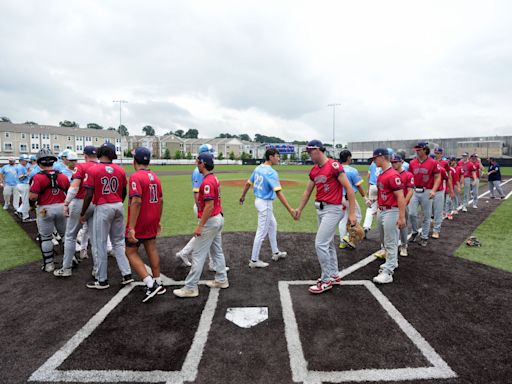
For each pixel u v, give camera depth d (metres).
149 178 3.95
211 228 3.95
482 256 5.65
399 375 2.57
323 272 4.13
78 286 4.45
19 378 2.57
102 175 4.15
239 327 3.33
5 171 10.82
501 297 4.01
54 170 4.96
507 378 2.54
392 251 4.46
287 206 4.84
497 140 59.41
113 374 2.61
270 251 6.01
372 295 4.08
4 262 5.50
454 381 2.50
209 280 4.64
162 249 6.18
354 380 2.52
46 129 67.31
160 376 2.58
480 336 3.14
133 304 3.89
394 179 4.26
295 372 2.61
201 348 2.96
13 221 8.99
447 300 3.93
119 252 4.47
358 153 70.12
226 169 43.19
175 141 88.25
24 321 3.50
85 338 3.14
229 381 2.51
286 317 3.53
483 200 13.01
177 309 3.74
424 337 3.12
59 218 5.01
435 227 6.95
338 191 4.02
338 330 3.26
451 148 62.59
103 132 76.12
